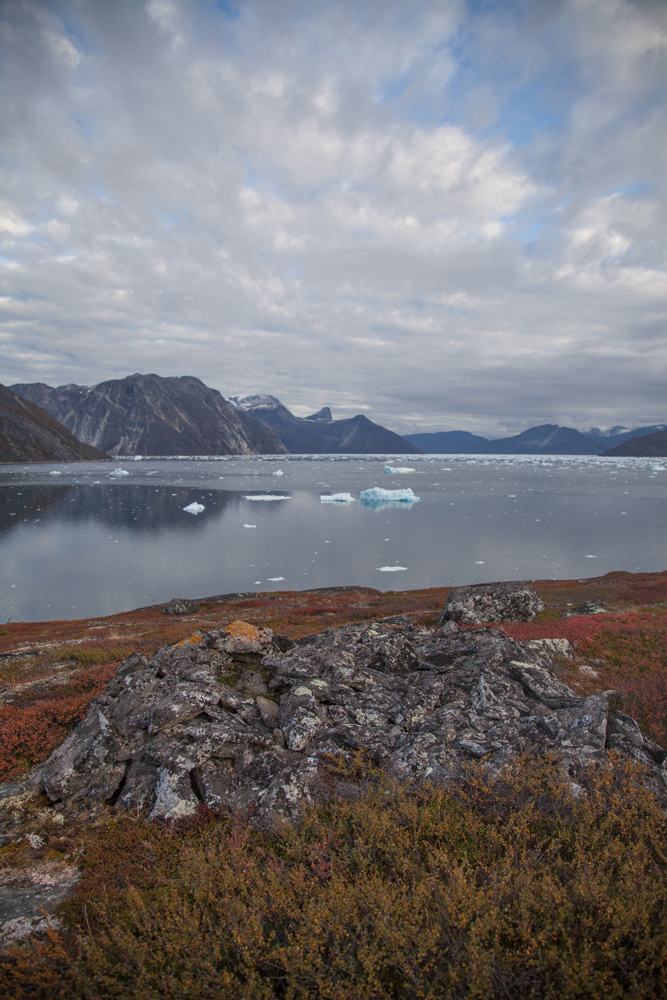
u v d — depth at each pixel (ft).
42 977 13.43
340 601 125.70
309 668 34.01
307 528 297.33
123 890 17.25
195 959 13.28
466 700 29.94
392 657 38.22
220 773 24.12
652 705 32.81
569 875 15.62
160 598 167.73
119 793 24.03
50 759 25.72
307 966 12.64
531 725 25.94
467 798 20.03
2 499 429.38
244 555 229.25
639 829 17.01
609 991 11.74
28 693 39.50
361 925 13.93
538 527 287.07
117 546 251.19
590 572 191.01
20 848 20.52
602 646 47.57
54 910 16.84
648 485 533.55
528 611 69.97
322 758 24.52
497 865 15.67
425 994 12.14
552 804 19.20
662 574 157.17
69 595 171.53
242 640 37.91
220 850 18.15
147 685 30.60
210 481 635.66
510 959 12.64
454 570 198.08
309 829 19.43
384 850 17.46
